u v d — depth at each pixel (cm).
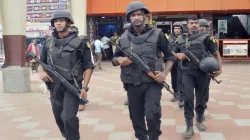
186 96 505
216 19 2067
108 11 1941
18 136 539
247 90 952
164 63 401
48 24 1642
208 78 559
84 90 400
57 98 412
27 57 417
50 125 601
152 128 381
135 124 406
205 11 1888
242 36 2069
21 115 686
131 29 395
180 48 512
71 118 397
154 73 376
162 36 390
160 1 1880
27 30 1667
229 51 1905
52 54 403
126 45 386
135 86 388
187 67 508
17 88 987
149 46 381
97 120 631
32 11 1584
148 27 394
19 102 833
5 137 534
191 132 505
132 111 403
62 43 401
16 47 990
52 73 400
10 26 977
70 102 398
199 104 540
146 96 384
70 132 402
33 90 1042
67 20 402
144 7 378
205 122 602
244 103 766
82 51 404
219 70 518
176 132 545
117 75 1433
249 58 1905
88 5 1955
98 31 2216
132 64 386
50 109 739
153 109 375
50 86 416
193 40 508
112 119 638
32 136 538
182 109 715
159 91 387
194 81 515
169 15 2047
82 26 1298
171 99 805
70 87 394
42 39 1702
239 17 2053
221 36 2070
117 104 787
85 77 409
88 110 721
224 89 976
